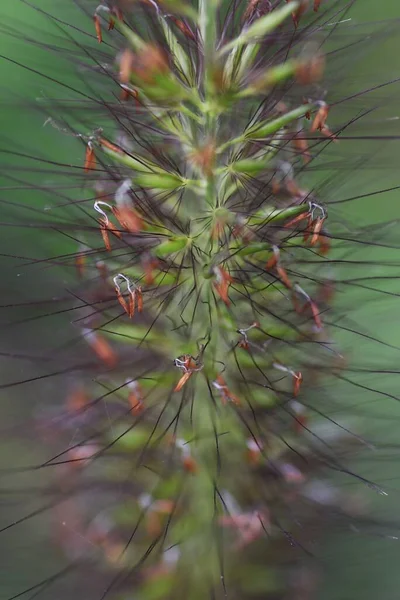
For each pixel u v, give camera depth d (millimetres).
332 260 226
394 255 253
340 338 241
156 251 220
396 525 240
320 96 219
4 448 251
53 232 233
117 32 219
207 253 222
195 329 225
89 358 231
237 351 225
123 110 221
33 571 243
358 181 253
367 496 246
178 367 223
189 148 220
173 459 229
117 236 219
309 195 220
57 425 235
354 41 223
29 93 262
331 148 232
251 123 218
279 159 220
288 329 225
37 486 244
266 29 212
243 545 230
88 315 225
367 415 239
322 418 233
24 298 254
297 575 234
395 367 243
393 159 248
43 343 251
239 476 229
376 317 257
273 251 217
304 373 229
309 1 213
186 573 231
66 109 225
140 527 232
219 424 227
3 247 257
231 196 222
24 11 266
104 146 218
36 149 256
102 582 237
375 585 241
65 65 253
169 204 222
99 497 235
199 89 218
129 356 227
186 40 218
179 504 229
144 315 225
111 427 230
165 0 213
